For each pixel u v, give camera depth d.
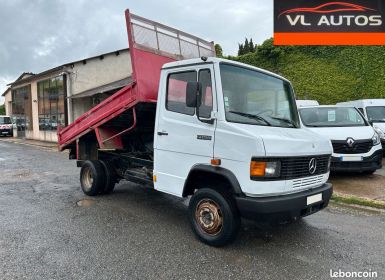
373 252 4.27
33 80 25.06
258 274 3.67
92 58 19.48
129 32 5.42
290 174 4.12
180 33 6.47
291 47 21.52
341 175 8.89
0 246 4.36
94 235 4.79
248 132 3.94
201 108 4.45
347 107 9.76
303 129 5.05
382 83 17.47
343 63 19.36
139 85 5.38
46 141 23.95
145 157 6.38
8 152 16.84
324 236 4.82
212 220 4.38
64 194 7.31
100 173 6.91
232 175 4.05
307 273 3.70
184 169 4.67
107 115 6.16
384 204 6.21
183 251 4.25
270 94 4.92
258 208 3.83
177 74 4.86
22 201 6.70
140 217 5.65
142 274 3.64
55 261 3.93
